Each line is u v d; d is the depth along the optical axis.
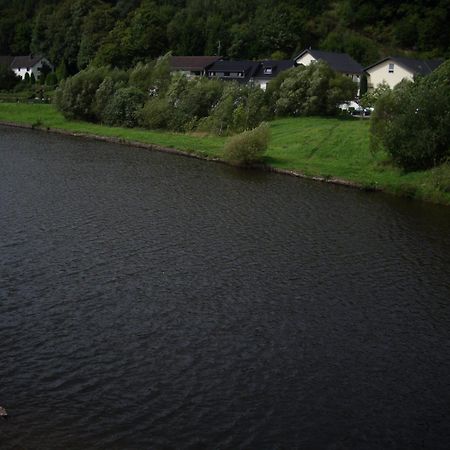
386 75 101.44
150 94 81.62
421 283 28.25
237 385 19.08
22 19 161.50
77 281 26.42
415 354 21.67
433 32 125.50
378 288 27.47
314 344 22.02
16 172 48.47
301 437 16.77
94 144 67.81
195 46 129.38
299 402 18.36
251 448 16.17
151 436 16.42
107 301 24.61
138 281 26.81
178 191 44.56
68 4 150.50
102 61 124.19
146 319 23.23
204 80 78.81
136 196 42.19
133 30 131.00
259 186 47.81
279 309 24.78
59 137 72.56
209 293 25.98
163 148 64.69
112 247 30.97
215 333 22.42
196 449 16.02
